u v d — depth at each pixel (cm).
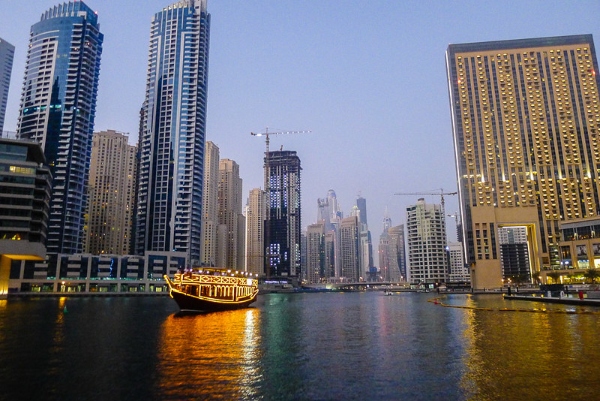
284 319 7606
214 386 2597
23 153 13738
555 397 2314
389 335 5106
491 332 5091
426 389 2520
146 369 3066
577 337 4478
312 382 2703
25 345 4225
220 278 9894
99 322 6738
